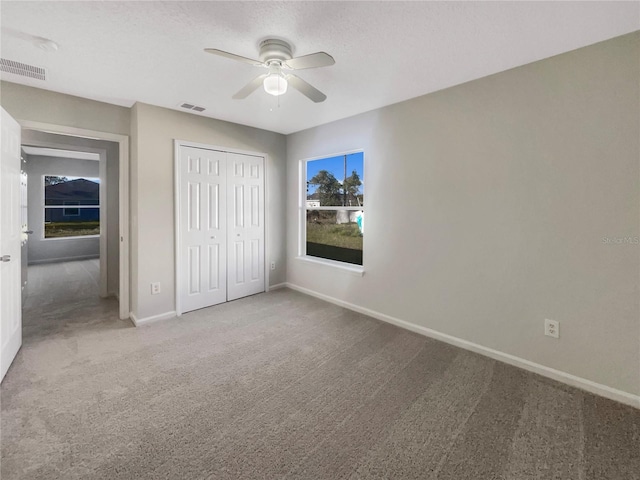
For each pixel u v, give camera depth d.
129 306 3.38
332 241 4.12
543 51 2.06
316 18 1.71
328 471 1.44
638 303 1.88
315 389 2.09
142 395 2.00
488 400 1.97
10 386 2.08
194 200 3.54
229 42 1.96
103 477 1.39
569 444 1.61
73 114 2.88
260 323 3.24
